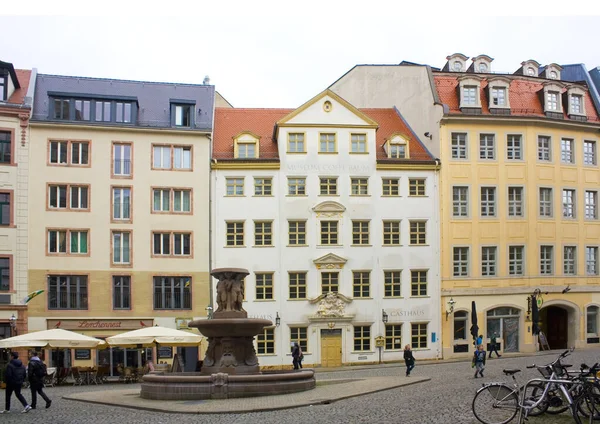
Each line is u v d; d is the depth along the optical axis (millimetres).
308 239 48500
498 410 15766
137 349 46062
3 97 46562
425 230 49906
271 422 18031
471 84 51656
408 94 54750
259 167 48531
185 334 36688
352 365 47625
